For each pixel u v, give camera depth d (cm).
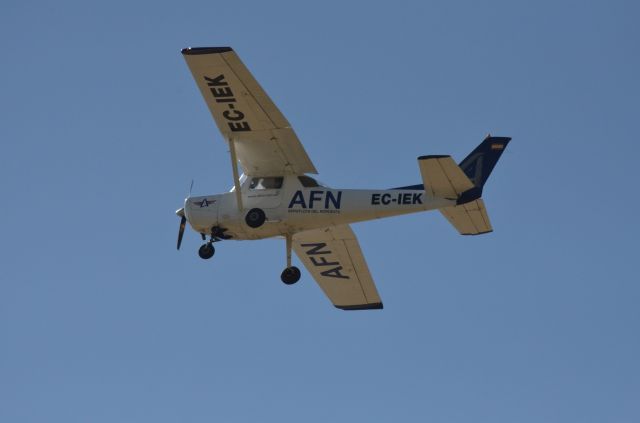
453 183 6731
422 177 6731
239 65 6650
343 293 8469
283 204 7225
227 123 7044
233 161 7144
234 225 7294
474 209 6988
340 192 7150
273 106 6856
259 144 7144
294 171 7281
